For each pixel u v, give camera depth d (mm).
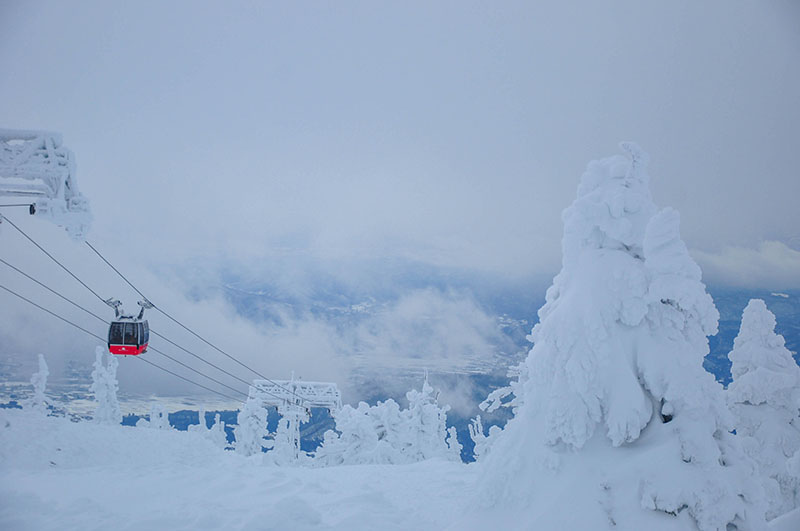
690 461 7453
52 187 13938
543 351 8547
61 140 13898
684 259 8039
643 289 8109
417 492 14883
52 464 18641
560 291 9094
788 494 17281
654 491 7262
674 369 7828
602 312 8141
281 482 14828
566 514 7473
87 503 11031
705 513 7105
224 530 9898
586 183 9227
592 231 8906
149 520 10078
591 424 7938
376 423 37906
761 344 19062
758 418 18234
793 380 18188
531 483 8078
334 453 36406
